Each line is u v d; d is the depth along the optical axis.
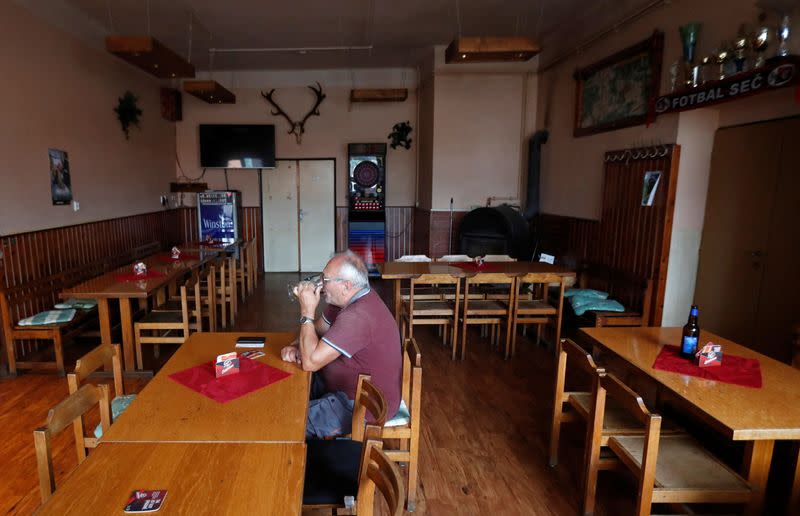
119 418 1.69
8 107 4.18
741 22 3.40
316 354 2.10
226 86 8.20
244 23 5.81
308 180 8.47
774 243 3.59
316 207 8.54
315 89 8.22
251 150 8.23
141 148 6.94
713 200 4.16
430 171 7.25
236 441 1.55
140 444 1.52
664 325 4.42
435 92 6.95
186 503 1.25
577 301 4.68
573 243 5.91
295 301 6.61
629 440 2.20
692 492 1.87
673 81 3.99
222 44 6.66
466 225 6.73
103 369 3.94
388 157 8.36
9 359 3.85
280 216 8.55
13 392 3.60
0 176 4.07
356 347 2.18
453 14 5.59
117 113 6.22
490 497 2.48
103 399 1.93
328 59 7.51
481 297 4.93
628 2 4.71
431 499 2.46
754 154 3.74
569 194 6.06
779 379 2.15
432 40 6.61
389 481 1.30
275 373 2.11
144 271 4.31
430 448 2.93
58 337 3.84
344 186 8.48
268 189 8.47
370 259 8.30
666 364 2.31
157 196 7.48
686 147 4.13
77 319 4.14
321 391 2.55
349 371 2.32
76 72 5.27
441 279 4.34
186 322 4.04
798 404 1.90
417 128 8.17
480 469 2.72
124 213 6.41
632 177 4.69
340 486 1.79
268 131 8.21
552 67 6.50
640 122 4.54
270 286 7.55
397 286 4.57
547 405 3.53
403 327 4.68
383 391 2.30
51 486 1.59
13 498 2.38
